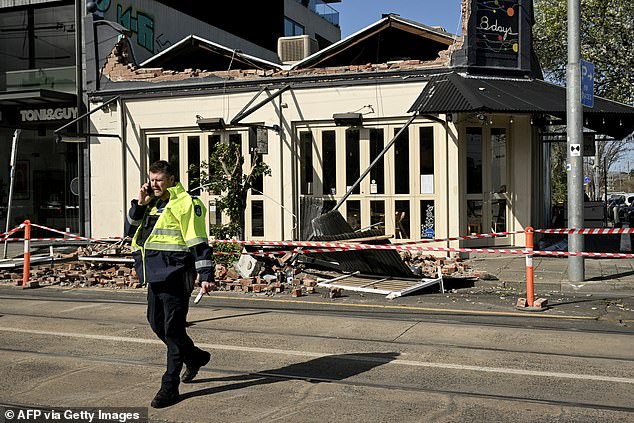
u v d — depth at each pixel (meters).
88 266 19.34
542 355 9.52
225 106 23.14
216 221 23.34
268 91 22.47
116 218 24.66
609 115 19.41
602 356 9.45
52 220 27.33
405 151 21.28
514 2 21.09
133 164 24.41
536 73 24.47
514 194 21.89
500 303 13.74
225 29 36.16
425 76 20.88
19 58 27.50
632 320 11.98
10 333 11.16
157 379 8.52
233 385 8.24
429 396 7.76
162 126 24.00
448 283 16.41
